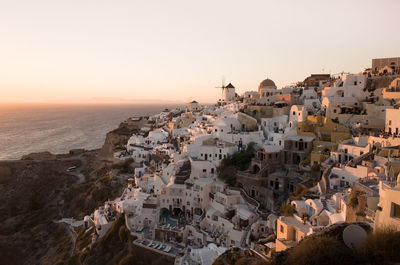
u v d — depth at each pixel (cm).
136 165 13100
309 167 6994
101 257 7338
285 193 7012
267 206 7100
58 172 16062
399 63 10088
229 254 4509
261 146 8056
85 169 16475
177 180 8425
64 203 12812
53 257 8825
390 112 6625
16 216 12012
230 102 16088
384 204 2306
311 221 4781
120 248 7281
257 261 4147
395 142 5959
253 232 6172
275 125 9762
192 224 7262
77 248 8531
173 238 6938
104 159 16575
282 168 7831
